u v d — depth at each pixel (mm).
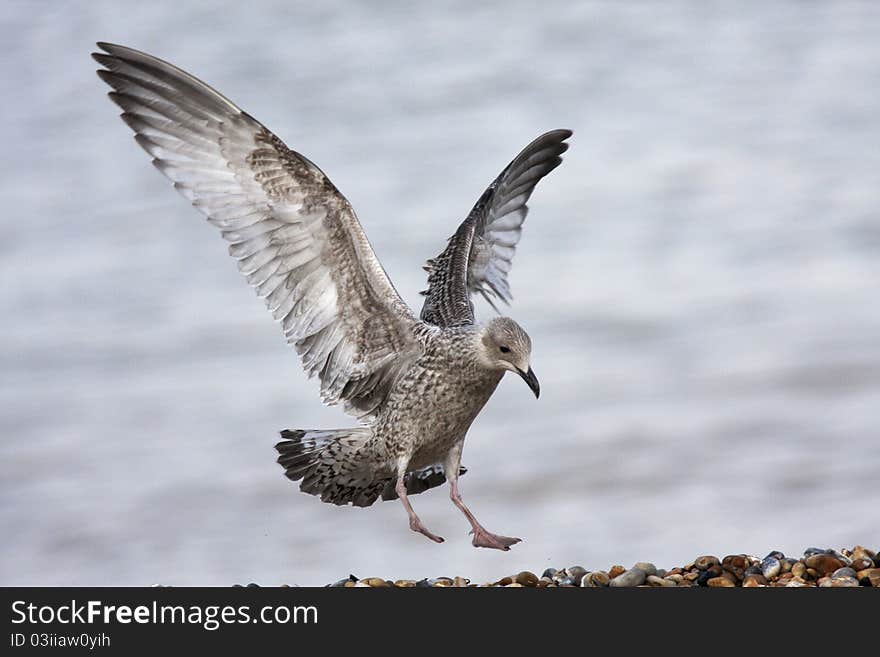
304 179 11828
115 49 11672
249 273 12094
